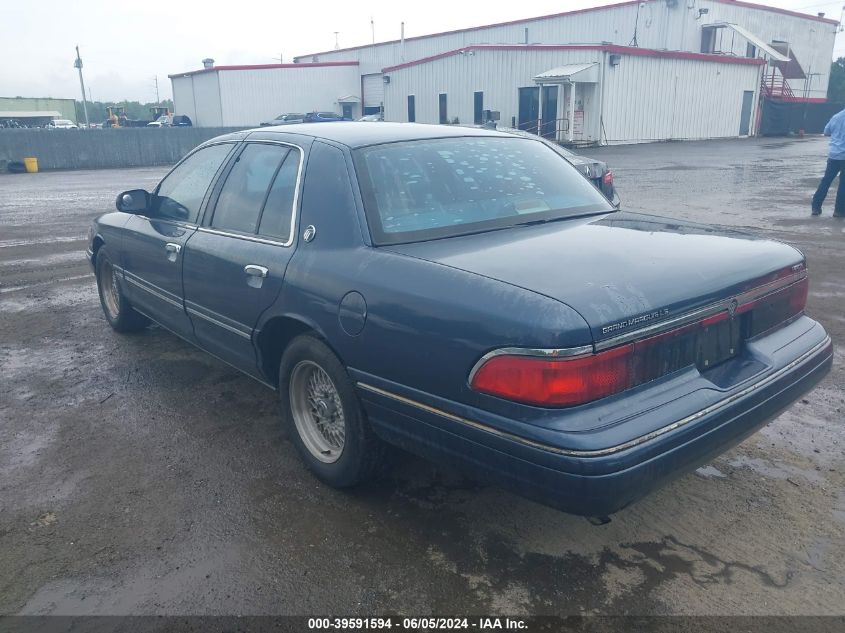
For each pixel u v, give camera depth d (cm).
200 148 466
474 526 322
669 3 3862
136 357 552
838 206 1109
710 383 274
